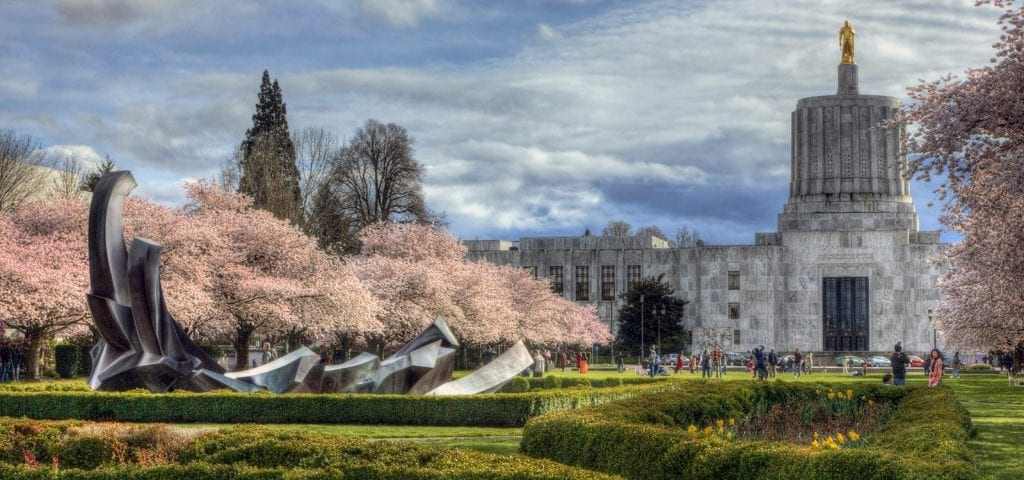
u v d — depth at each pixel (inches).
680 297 6510.8
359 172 4803.2
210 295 2758.4
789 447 783.7
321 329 3149.6
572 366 5403.5
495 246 6811.0
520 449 1024.9
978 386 2770.7
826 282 6402.6
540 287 5260.8
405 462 794.2
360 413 1523.1
